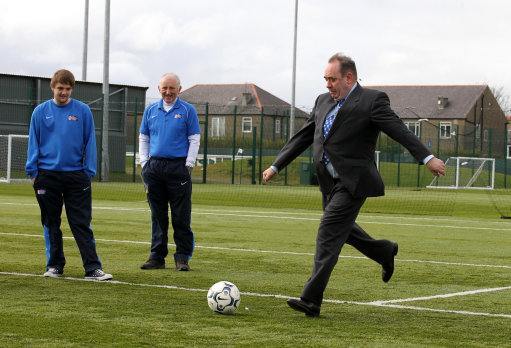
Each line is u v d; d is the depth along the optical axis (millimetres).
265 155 53000
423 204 30469
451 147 58438
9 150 38438
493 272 11547
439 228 19000
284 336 6984
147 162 11133
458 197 37000
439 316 8094
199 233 16328
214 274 10758
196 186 40438
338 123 7957
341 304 8664
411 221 21047
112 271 10844
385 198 34094
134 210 21953
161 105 11141
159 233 11180
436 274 11227
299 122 56125
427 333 7258
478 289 9938
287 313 8039
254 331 7152
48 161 9922
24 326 7164
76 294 8875
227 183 45406
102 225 17531
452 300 9078
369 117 7895
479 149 57500
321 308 8391
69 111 9938
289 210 24328
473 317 8070
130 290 9219
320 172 8117
